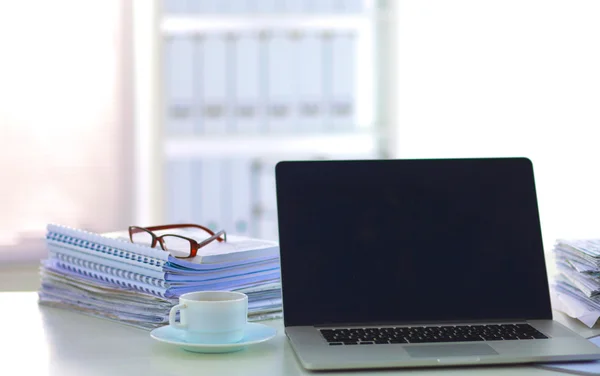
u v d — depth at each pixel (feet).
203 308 3.03
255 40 9.02
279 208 3.52
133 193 8.59
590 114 9.12
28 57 8.24
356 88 9.25
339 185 3.59
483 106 9.23
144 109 8.81
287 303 3.39
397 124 9.28
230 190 9.14
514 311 3.52
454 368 2.83
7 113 8.22
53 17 8.29
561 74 9.15
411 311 3.46
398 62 9.25
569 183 9.16
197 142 9.04
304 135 9.16
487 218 3.64
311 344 3.02
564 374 2.77
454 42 9.22
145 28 8.77
